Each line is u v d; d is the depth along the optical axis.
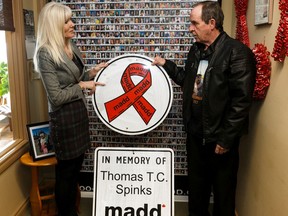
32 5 2.41
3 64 2.21
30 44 2.38
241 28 2.04
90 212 2.38
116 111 1.95
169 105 1.94
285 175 1.38
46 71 1.71
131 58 1.96
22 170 2.33
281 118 1.43
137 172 1.81
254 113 1.84
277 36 1.37
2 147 2.14
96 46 2.33
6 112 2.28
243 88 1.60
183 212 2.39
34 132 2.12
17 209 2.23
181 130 2.39
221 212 1.92
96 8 2.27
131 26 2.28
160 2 2.23
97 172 1.82
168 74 2.03
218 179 1.89
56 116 1.79
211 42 1.75
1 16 1.91
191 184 2.07
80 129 1.87
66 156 1.83
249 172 1.93
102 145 2.46
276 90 1.50
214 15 1.67
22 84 2.23
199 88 1.81
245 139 2.03
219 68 1.67
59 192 2.00
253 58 1.63
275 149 1.50
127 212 1.78
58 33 1.73
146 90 1.94
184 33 2.26
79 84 1.84
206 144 1.87
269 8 1.55
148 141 2.43
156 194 1.79
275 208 1.49
